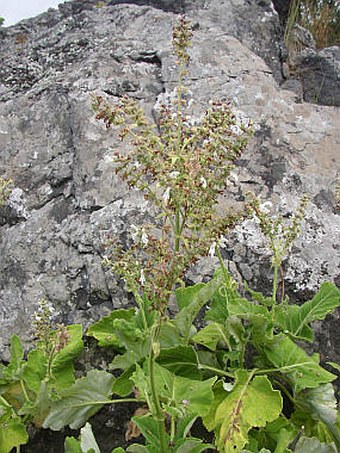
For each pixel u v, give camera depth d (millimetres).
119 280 901
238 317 809
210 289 789
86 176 984
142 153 719
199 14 1271
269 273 917
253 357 860
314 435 835
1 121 1076
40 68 1191
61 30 1262
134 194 953
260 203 876
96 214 950
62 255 942
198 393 752
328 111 1096
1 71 1212
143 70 1106
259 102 1054
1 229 999
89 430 756
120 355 835
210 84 1066
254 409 750
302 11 1646
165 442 707
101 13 1262
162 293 686
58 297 921
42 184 1009
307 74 1330
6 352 903
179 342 828
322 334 898
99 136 1011
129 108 725
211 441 858
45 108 1063
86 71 1106
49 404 812
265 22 1294
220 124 750
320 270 918
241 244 926
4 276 955
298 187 981
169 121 755
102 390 819
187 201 726
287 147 1019
